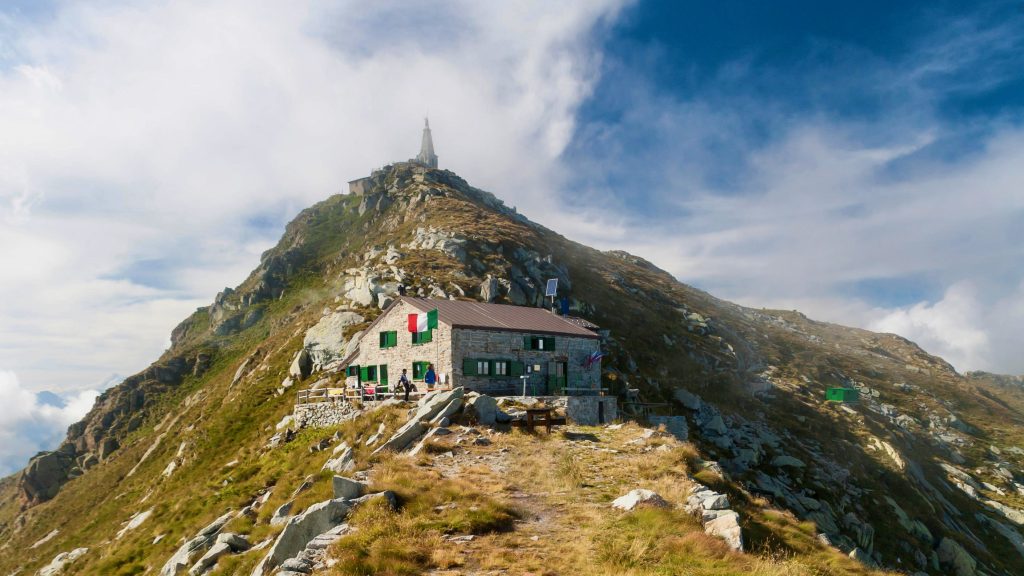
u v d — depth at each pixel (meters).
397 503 18.55
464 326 45.75
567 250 147.62
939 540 64.56
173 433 84.81
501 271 98.88
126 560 38.81
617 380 70.62
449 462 25.30
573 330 55.62
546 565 13.85
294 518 17.56
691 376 93.38
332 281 140.62
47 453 109.69
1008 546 71.81
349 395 52.94
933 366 174.12
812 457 74.88
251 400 69.31
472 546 15.23
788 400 96.12
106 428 115.69
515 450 27.23
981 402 135.12
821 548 18.31
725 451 66.56
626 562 13.87
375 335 54.25
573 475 22.08
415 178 180.75
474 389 45.94
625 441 29.69
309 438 47.97
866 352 169.00
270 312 144.12
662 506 18.05
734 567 13.89
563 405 41.06
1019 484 89.00
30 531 75.88
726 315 150.75
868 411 101.12
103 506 70.00
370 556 14.02
